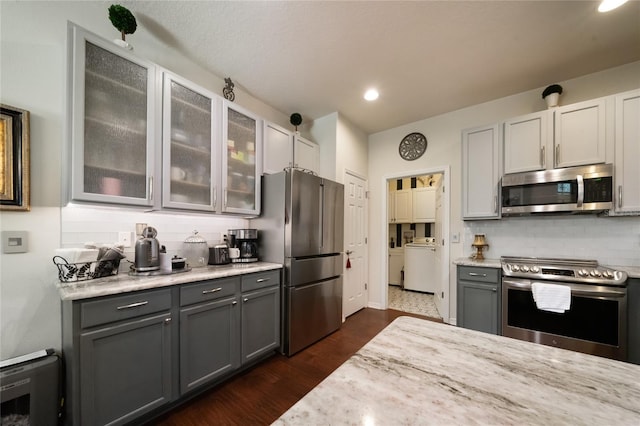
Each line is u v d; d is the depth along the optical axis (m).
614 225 2.33
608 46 2.09
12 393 1.24
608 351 1.92
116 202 1.60
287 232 2.41
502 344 0.82
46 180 1.57
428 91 2.80
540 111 2.51
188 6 1.75
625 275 1.90
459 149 3.20
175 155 1.92
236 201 2.36
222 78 2.58
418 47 2.13
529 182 2.38
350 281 3.47
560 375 0.64
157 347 1.54
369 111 3.27
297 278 2.45
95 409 1.30
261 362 2.27
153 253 1.81
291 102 3.04
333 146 3.29
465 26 1.90
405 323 1.00
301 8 1.76
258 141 2.55
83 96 1.48
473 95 2.88
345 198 3.41
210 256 2.30
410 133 3.60
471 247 3.04
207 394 1.82
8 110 1.45
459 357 0.73
